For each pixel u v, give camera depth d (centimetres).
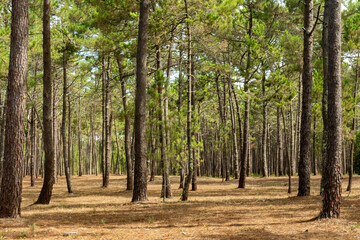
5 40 1848
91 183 2894
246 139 2059
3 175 866
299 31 2277
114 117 1542
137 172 1362
